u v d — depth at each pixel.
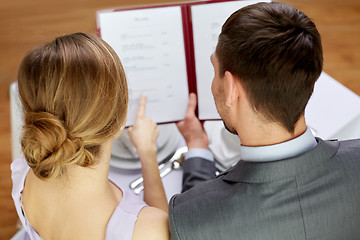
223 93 0.67
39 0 2.76
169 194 0.97
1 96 2.24
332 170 0.61
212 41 0.98
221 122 1.07
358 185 0.61
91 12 2.65
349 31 2.40
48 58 0.58
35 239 0.75
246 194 0.61
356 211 0.61
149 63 1.00
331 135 1.02
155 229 0.68
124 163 1.00
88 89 0.58
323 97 1.10
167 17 0.99
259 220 0.60
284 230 0.60
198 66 0.99
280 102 0.60
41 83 0.58
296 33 0.58
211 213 0.61
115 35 0.98
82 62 0.58
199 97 1.01
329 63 2.25
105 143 0.66
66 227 0.70
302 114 0.62
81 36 0.62
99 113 0.60
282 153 0.63
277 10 0.60
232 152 0.99
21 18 2.65
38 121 0.58
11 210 1.82
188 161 0.97
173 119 1.03
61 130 0.58
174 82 1.01
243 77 0.60
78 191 0.67
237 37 0.60
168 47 1.00
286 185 0.60
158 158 1.01
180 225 0.62
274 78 0.58
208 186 0.66
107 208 0.69
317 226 0.60
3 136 2.09
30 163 0.62
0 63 2.39
